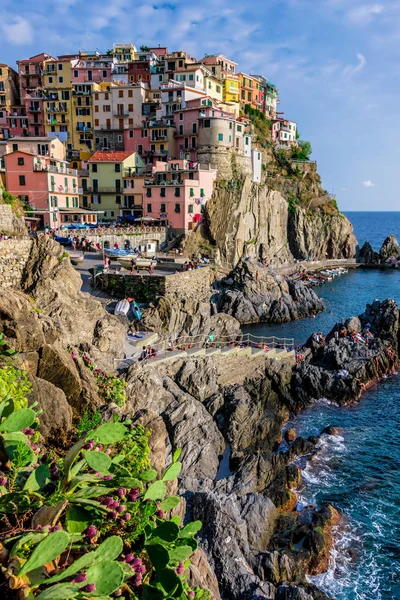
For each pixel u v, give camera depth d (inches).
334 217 5152.6
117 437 387.2
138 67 4955.7
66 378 868.0
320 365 2069.4
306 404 1807.3
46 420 679.1
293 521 1092.5
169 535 362.9
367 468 1360.7
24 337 857.5
